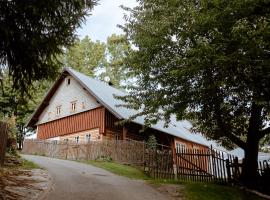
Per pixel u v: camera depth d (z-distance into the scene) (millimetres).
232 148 20906
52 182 13125
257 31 11023
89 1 9789
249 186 16578
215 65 12633
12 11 8656
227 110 16391
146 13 15250
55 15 9320
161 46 14492
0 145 14406
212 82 13609
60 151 29938
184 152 20688
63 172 16797
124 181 15672
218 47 12250
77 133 34844
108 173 18547
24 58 9500
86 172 17844
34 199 9938
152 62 15047
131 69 16125
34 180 12969
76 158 28156
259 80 12742
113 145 25766
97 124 33031
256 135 17031
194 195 13672
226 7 12000
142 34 14602
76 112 35625
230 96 15438
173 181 16531
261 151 45094
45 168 17516
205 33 13031
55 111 38469
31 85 10500
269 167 17891
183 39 13859
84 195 11469
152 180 16812
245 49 11969
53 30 9508
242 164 17312
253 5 11773
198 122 18062
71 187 12648
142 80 16031
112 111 30047
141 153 23391
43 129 39406
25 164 17297
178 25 13461
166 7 14242
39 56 9789
